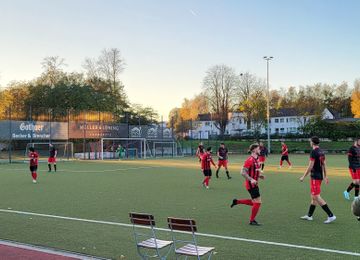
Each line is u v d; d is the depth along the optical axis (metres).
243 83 82.69
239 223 9.69
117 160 42.50
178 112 110.94
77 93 59.59
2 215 10.91
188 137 70.38
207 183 17.27
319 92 111.06
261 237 8.24
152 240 6.68
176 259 6.54
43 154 44.88
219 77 83.31
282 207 12.00
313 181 9.79
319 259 6.64
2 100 60.09
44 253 7.18
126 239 8.20
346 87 114.88
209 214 10.91
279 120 110.62
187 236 8.38
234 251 7.19
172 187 17.55
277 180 20.50
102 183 19.34
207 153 17.20
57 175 24.02
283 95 115.06
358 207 3.58
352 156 13.19
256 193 9.44
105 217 10.58
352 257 6.76
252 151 9.59
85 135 44.16
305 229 8.98
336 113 111.69
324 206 9.69
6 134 37.31
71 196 14.68
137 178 21.95
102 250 7.39
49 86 61.44
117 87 67.56
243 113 84.19
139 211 11.46
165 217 10.55
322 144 67.06
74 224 9.68
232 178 21.73
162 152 53.47
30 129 39.09
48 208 12.04
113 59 68.25
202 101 95.56
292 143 68.19
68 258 6.87
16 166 33.00
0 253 7.20
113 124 47.38
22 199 13.97
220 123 84.00
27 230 9.05
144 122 61.69
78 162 38.47
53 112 42.75
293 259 6.65
